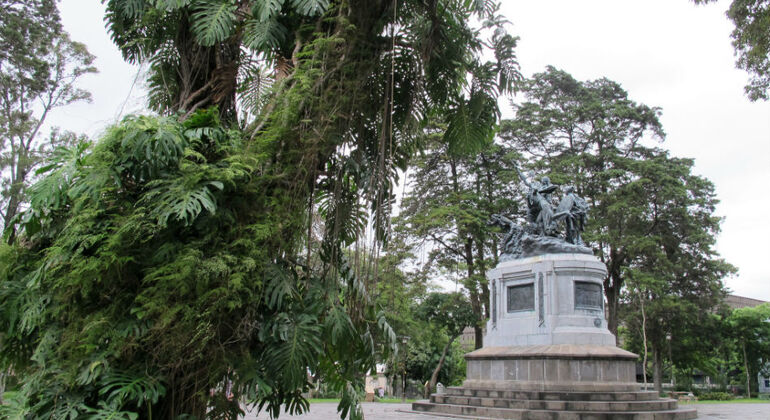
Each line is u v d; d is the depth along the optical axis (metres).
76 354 2.47
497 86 3.93
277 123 2.92
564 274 13.62
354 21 3.19
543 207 15.30
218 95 3.30
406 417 12.35
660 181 27.80
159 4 3.06
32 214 2.85
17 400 2.49
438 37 3.55
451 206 25.19
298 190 2.92
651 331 30.19
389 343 3.47
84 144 2.77
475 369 14.09
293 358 2.74
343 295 3.32
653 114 30.25
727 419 12.52
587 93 31.31
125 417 2.39
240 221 2.75
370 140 3.61
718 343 32.25
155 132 2.59
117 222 2.54
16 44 15.90
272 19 3.15
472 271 26.89
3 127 14.86
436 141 19.92
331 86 3.02
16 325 2.83
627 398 11.73
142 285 2.55
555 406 11.28
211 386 2.71
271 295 2.84
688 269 29.09
